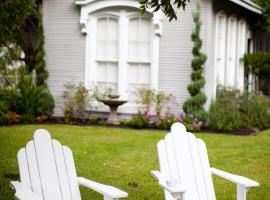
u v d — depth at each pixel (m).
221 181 7.56
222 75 14.18
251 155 9.44
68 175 4.92
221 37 14.06
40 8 13.53
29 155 4.74
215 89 13.29
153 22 12.77
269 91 19.33
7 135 10.70
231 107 12.73
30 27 14.02
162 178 4.85
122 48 13.23
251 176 7.94
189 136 5.65
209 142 10.68
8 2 6.04
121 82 13.30
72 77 13.80
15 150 9.18
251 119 13.04
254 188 7.23
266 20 16.86
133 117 12.67
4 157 8.57
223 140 10.95
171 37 12.84
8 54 11.47
